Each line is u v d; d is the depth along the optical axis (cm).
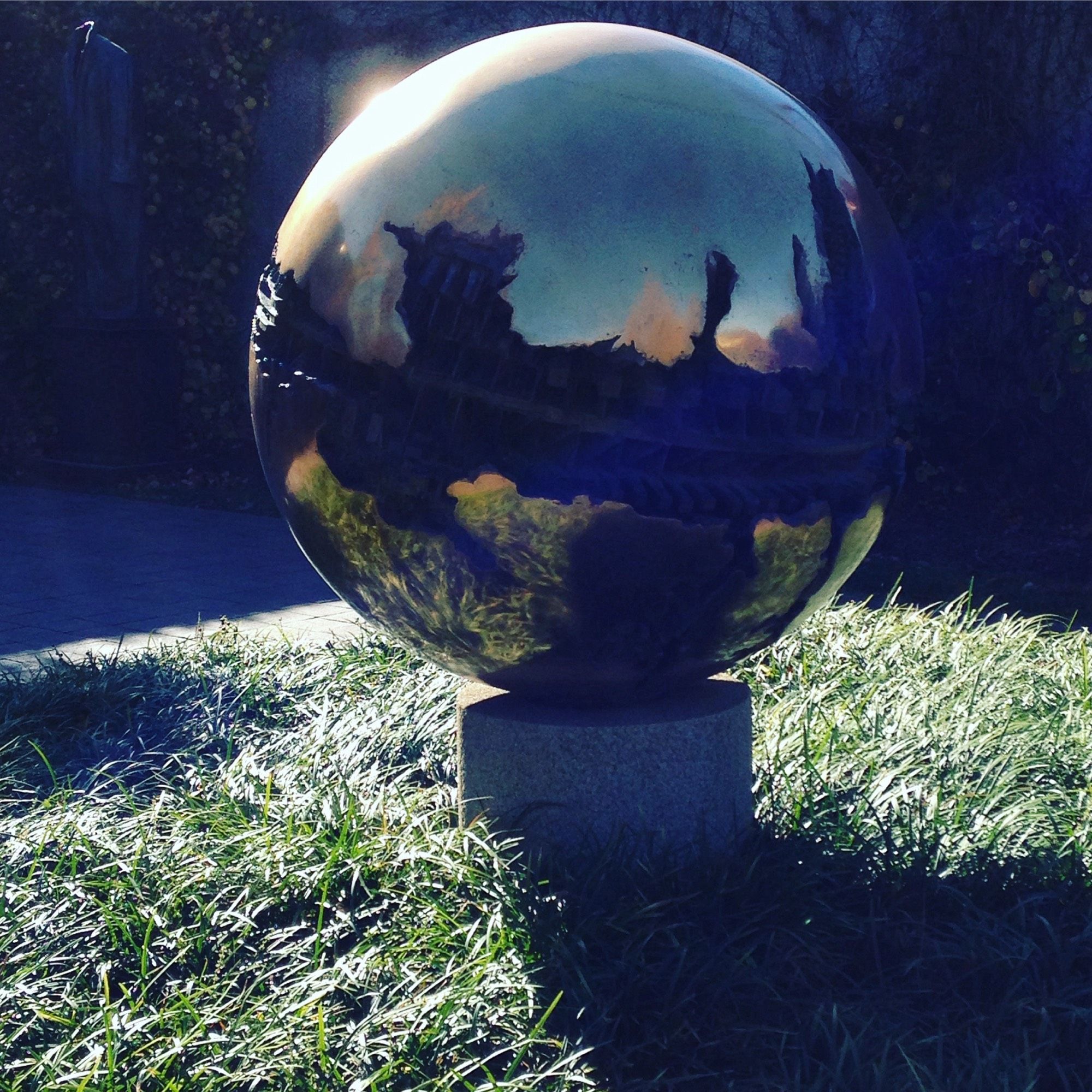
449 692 398
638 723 288
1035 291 686
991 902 286
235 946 273
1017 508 731
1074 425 714
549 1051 243
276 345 279
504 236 249
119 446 913
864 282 264
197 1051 243
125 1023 247
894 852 295
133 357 905
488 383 250
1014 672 424
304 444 272
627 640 272
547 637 271
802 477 263
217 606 577
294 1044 243
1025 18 691
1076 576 627
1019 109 698
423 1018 247
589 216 247
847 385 260
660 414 250
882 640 452
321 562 291
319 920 269
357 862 289
